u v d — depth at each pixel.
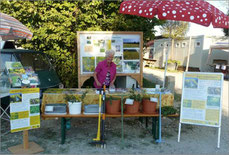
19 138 3.71
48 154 3.17
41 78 4.78
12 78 3.09
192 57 15.09
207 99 3.62
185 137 3.94
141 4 3.39
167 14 3.08
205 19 3.07
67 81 6.18
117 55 5.01
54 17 5.68
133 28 6.01
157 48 18.97
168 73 14.20
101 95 3.56
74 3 5.89
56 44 5.92
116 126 4.37
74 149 3.35
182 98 3.74
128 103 3.52
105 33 4.94
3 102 4.66
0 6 5.60
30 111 3.18
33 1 5.66
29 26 5.73
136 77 5.12
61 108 3.47
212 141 3.81
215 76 3.62
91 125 4.41
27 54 5.03
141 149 3.40
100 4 5.89
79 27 5.92
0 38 3.94
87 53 4.92
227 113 5.62
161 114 3.62
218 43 13.38
